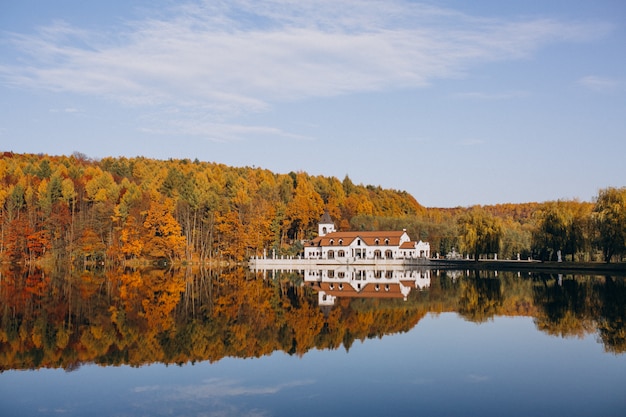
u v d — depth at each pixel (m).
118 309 58.41
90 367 34.47
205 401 27.56
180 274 119.00
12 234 138.25
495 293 74.00
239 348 39.72
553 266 118.88
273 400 27.58
